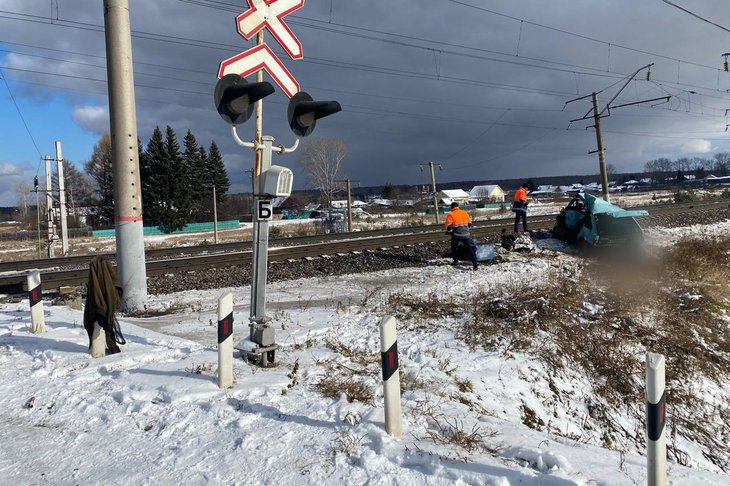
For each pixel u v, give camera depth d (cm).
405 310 1018
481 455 422
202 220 8394
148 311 1115
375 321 941
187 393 551
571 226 2009
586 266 1567
